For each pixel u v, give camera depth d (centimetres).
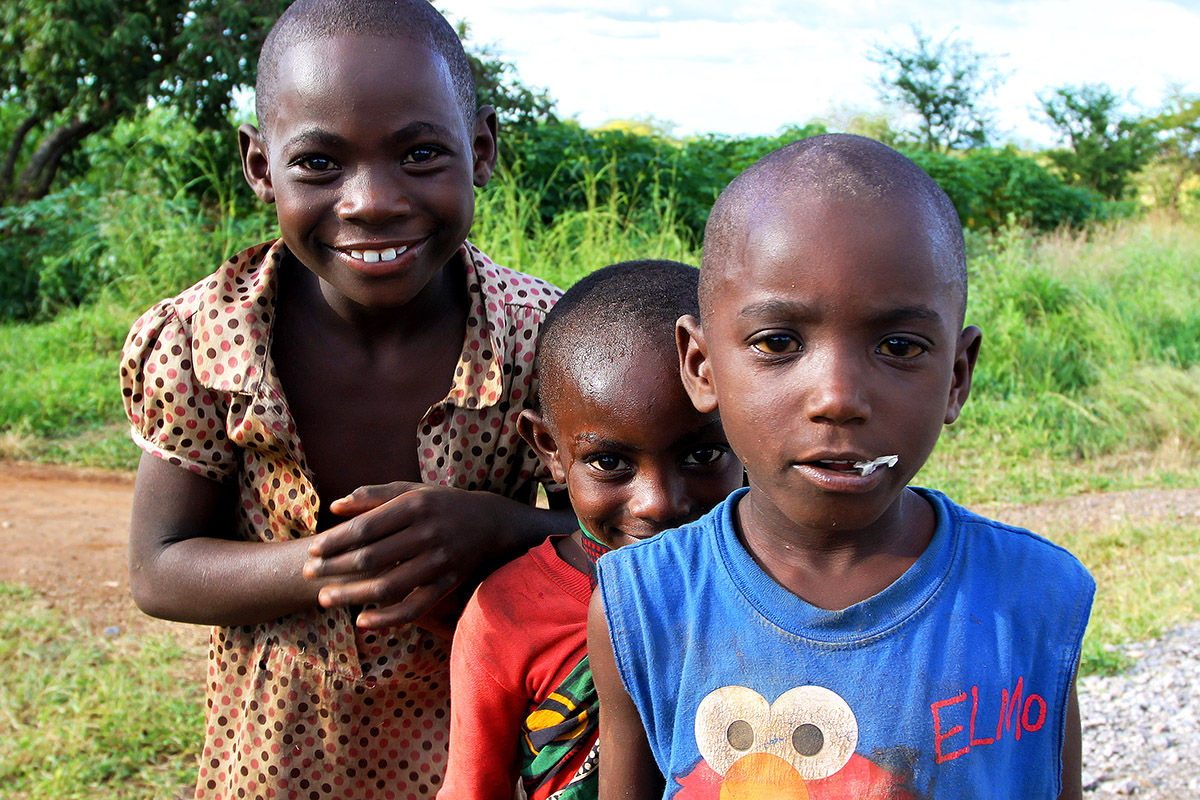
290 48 166
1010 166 1706
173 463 186
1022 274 934
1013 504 625
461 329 192
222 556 182
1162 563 520
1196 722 362
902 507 129
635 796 138
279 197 170
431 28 171
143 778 348
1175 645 427
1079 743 133
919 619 122
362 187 163
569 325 165
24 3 1166
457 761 166
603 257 877
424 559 169
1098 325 850
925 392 114
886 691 120
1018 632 124
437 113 167
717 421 158
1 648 430
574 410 161
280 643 190
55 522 599
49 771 349
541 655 160
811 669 122
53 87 1238
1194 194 2092
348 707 191
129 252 980
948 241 116
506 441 193
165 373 182
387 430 191
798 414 113
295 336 190
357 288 170
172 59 1185
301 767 193
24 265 1130
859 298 110
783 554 128
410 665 189
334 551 165
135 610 485
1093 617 460
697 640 127
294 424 182
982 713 120
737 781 124
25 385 812
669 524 160
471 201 178
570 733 159
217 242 999
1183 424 735
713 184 1224
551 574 164
